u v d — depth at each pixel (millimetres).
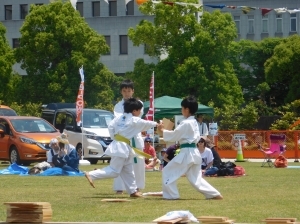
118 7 85938
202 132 31844
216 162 27000
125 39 86375
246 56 79688
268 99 78250
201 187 16922
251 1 90250
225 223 11750
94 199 17047
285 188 20250
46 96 67688
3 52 69125
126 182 17938
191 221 12156
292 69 70438
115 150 17875
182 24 64125
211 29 64312
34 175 27016
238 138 44656
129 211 14492
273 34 90562
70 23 67188
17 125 35562
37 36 66625
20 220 12406
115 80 73125
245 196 17625
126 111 18266
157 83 64688
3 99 68688
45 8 67250
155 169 31312
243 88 79062
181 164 16938
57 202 16281
